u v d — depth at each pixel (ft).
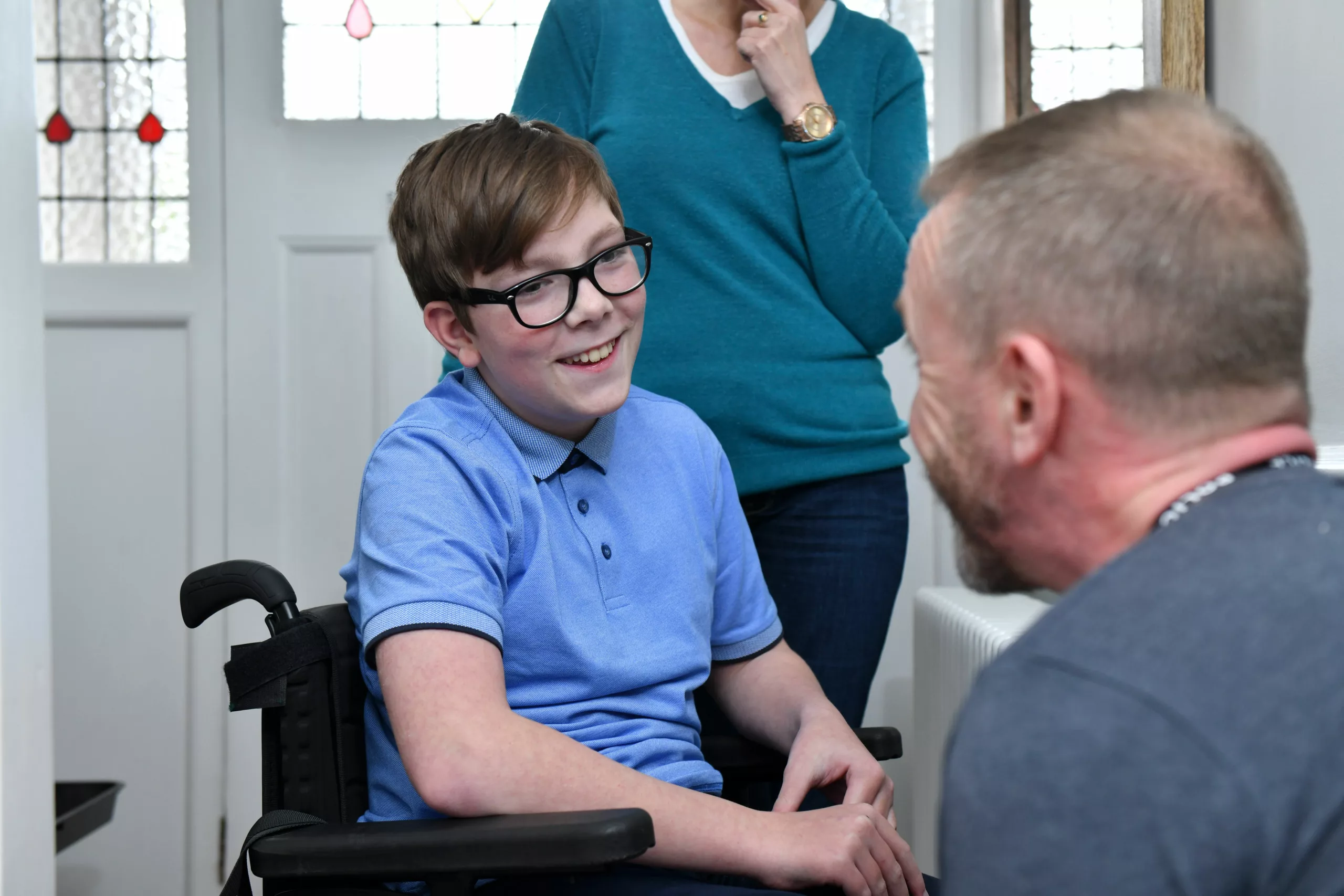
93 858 7.79
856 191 4.68
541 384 3.52
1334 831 1.62
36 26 7.98
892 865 3.25
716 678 4.11
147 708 7.84
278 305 7.83
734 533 4.08
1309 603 1.73
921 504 7.71
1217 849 1.61
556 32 5.10
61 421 7.88
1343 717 1.65
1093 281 1.96
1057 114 2.16
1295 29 4.33
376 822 2.93
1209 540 1.85
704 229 4.78
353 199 7.82
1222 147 2.02
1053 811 1.68
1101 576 1.88
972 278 2.09
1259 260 1.93
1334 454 4.15
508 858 2.68
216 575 3.51
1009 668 1.83
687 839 3.08
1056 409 2.01
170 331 7.90
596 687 3.52
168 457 7.89
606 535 3.67
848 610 4.81
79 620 7.86
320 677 3.44
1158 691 1.68
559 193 3.48
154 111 7.98
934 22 7.77
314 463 7.83
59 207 7.99
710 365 4.76
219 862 7.78
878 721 7.75
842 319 4.93
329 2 7.84
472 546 3.30
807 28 5.00
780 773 3.89
